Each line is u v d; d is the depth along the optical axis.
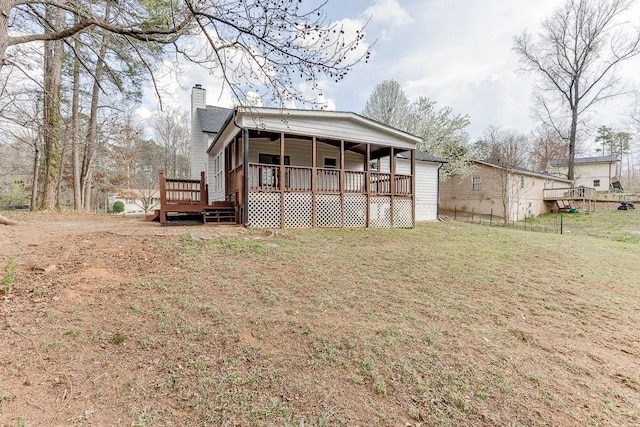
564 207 22.95
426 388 2.14
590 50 23.42
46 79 10.27
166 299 3.15
